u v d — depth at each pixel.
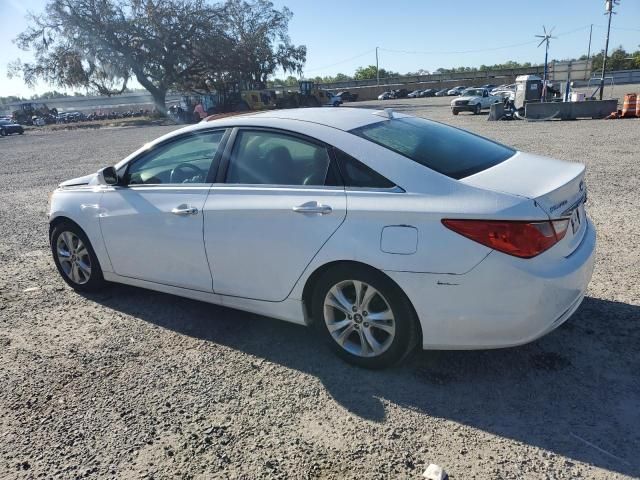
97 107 95.31
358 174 3.29
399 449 2.70
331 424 2.92
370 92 89.62
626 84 64.75
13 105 102.12
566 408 2.93
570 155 11.68
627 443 2.64
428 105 48.25
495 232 2.84
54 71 54.44
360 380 3.32
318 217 3.31
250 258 3.65
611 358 3.38
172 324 4.25
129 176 4.48
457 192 3.02
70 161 18.30
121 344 3.96
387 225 3.08
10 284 5.36
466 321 2.98
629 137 14.48
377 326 3.28
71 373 3.59
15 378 3.56
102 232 4.51
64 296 4.96
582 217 3.52
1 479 2.64
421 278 3.01
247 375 3.45
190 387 3.35
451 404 3.03
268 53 64.19
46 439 2.92
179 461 2.69
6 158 21.78
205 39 54.16
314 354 3.67
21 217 8.78
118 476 2.61
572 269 3.00
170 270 4.16
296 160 3.54
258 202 3.57
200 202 3.86
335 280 3.34
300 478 2.54
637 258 5.02
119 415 3.10
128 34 52.88
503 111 24.81
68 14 51.66
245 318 4.30
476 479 2.47
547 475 2.47
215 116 4.48
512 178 3.18
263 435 2.86
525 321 2.91
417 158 3.28
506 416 2.90
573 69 33.41
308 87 57.19
